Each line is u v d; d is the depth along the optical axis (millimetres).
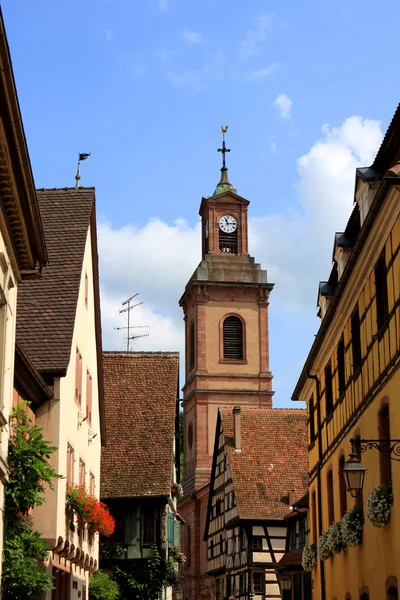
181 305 87125
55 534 22125
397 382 17547
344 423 24094
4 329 15414
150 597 35906
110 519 28219
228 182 85188
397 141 18953
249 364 80062
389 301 18172
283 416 57156
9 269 15344
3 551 17484
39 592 18688
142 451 37875
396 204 16828
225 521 55219
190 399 81000
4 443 15961
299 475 52750
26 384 20891
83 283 27406
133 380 40969
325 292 28000
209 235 82625
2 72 11031
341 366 24906
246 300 81062
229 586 53875
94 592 31984
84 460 28672
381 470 19172
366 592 20812
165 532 36656
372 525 20094
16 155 12953
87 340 28969
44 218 28656
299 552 38875
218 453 58969
